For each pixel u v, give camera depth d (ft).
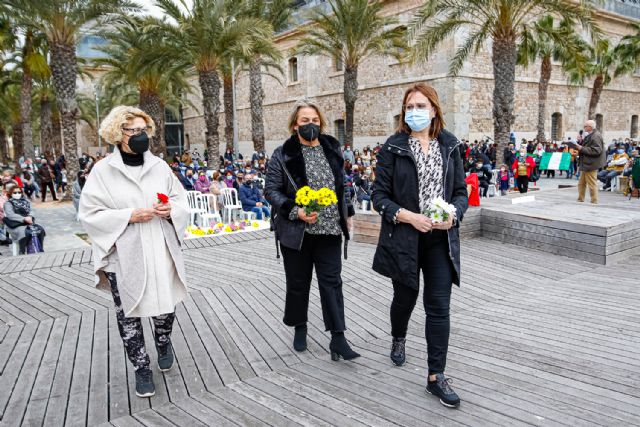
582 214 22.45
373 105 79.71
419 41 49.39
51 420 8.85
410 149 9.39
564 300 15.12
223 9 52.85
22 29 60.70
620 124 101.96
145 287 9.08
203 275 19.06
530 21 66.49
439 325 9.02
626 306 14.25
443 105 68.80
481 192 47.98
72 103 52.39
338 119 86.79
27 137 80.28
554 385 9.62
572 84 87.40
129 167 9.40
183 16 54.08
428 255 9.25
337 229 10.78
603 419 8.38
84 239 33.19
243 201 36.40
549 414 8.57
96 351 11.99
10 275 19.38
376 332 13.09
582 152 32.07
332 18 62.44
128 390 9.95
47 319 14.38
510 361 10.78
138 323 9.61
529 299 15.42
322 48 65.00
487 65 70.79
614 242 19.60
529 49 67.31
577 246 20.26
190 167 49.34
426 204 9.23
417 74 71.77
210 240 26.22
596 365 10.45
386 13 74.49
